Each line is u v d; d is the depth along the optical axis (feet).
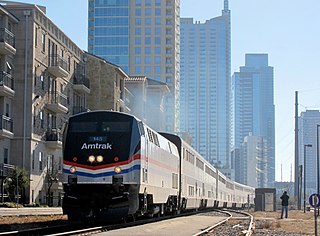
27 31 307.99
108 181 149.59
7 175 281.54
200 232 141.18
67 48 371.56
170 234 134.51
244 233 142.10
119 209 149.79
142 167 159.63
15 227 146.20
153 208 189.16
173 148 231.50
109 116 155.63
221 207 451.94
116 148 151.74
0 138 286.87
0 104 291.99
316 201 134.62
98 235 121.90
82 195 150.51
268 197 419.95
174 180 228.02
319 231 172.35
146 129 169.58
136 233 131.44
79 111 383.24
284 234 157.89
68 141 153.89
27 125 303.89
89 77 416.05
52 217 199.93
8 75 295.28
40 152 319.06
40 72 319.88
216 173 411.13
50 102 337.52
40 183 316.40
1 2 310.04
